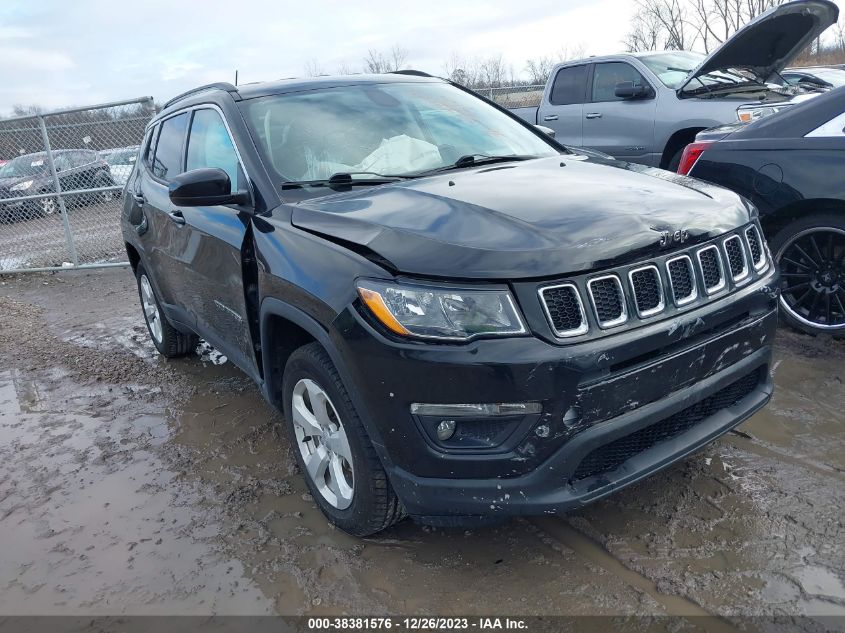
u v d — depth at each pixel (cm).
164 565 271
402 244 231
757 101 695
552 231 225
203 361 505
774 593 222
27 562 283
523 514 218
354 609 236
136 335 590
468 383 211
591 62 842
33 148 873
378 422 229
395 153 334
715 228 248
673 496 278
